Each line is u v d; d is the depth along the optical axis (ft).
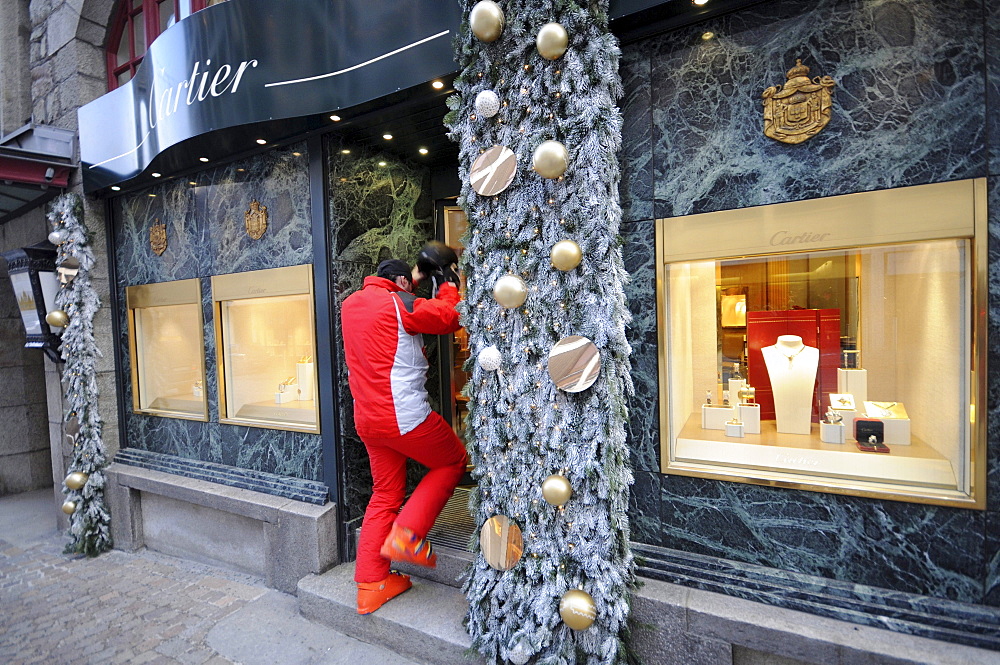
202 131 9.57
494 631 7.04
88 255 13.32
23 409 19.31
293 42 8.78
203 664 8.11
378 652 8.05
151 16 12.92
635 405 7.12
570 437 6.64
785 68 6.18
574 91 6.45
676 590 6.62
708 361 6.88
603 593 6.40
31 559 12.98
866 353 6.11
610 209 6.40
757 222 6.36
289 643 8.41
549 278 6.73
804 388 6.38
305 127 9.68
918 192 5.63
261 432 11.27
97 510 13.20
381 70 8.25
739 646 6.20
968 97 5.43
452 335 12.98
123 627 9.39
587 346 6.28
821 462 6.27
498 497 7.22
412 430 8.18
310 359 10.40
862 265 6.07
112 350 13.93
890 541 5.90
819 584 6.11
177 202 12.42
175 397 12.97
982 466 5.45
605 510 6.60
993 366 5.41
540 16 6.54
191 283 12.18
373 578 8.33
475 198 7.20
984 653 5.31
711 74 6.55
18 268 13.47
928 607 5.64
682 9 6.46
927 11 5.56
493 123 7.11
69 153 13.39
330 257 10.02
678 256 6.80
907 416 5.89
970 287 5.49
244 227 11.22
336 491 9.97
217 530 11.76
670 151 6.81
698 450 6.91
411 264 11.98
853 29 5.86
